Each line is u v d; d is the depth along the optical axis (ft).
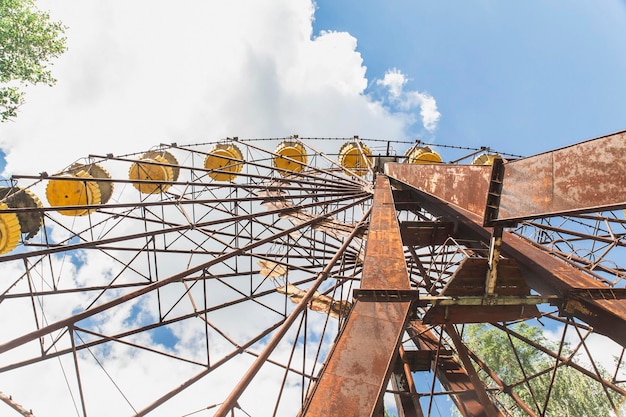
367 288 18.52
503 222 18.83
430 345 38.83
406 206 45.09
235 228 48.37
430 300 19.66
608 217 40.27
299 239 53.31
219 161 77.10
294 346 21.59
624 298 20.70
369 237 24.54
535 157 16.60
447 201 24.99
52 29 58.85
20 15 55.11
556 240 50.37
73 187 51.11
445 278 38.47
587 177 13.78
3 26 54.03
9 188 42.52
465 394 30.83
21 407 21.24
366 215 40.04
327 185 58.18
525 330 76.84
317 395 12.87
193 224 38.37
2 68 56.08
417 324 41.22
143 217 42.88
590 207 13.47
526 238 37.60
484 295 20.56
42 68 59.62
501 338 76.64
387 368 13.78
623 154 12.59
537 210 16.10
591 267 37.47
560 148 15.24
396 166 38.78
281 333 19.97
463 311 20.75
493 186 19.20
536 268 23.93
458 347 31.22
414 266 50.49
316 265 49.52
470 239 33.09
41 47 58.54
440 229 34.99
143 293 27.02
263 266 52.70
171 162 70.49
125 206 37.86
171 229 37.58
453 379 32.65
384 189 36.65
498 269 20.25
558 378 65.46
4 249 38.29
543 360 72.54
